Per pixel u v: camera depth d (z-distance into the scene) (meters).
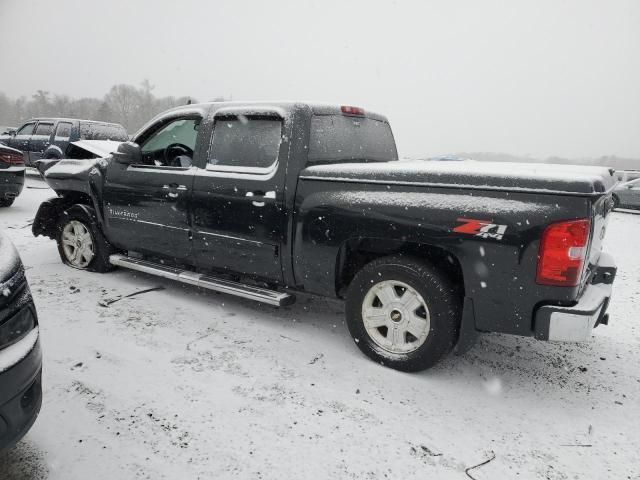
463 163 3.31
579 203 2.52
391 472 2.25
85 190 4.75
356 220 3.11
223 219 3.72
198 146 3.90
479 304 2.82
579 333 2.60
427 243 2.89
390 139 4.61
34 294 4.35
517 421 2.70
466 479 2.22
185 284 4.80
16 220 7.80
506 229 2.64
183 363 3.18
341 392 2.90
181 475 2.17
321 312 4.21
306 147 3.39
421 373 3.17
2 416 1.81
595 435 2.60
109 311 4.02
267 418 2.62
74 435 2.42
